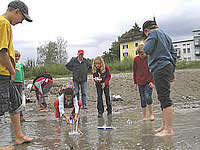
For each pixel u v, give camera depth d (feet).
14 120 10.91
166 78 11.98
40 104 23.80
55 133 13.08
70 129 14.15
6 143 11.18
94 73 20.27
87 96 33.68
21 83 16.98
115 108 24.54
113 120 17.10
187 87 39.78
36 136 12.44
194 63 103.14
